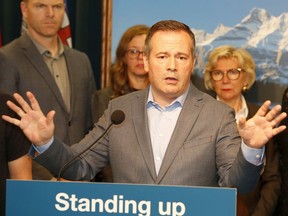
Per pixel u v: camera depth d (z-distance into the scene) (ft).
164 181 8.91
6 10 17.37
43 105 13.43
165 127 9.38
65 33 17.26
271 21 17.02
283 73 16.96
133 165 9.17
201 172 8.96
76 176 9.41
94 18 17.56
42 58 13.78
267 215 13.66
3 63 13.25
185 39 9.13
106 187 7.11
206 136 9.10
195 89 9.68
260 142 8.01
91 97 14.70
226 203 6.89
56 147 8.93
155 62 9.14
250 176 8.25
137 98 9.79
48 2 13.96
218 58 14.60
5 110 9.87
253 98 17.07
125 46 14.53
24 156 10.11
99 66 17.62
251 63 14.74
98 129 9.84
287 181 13.88
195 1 17.22
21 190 7.29
